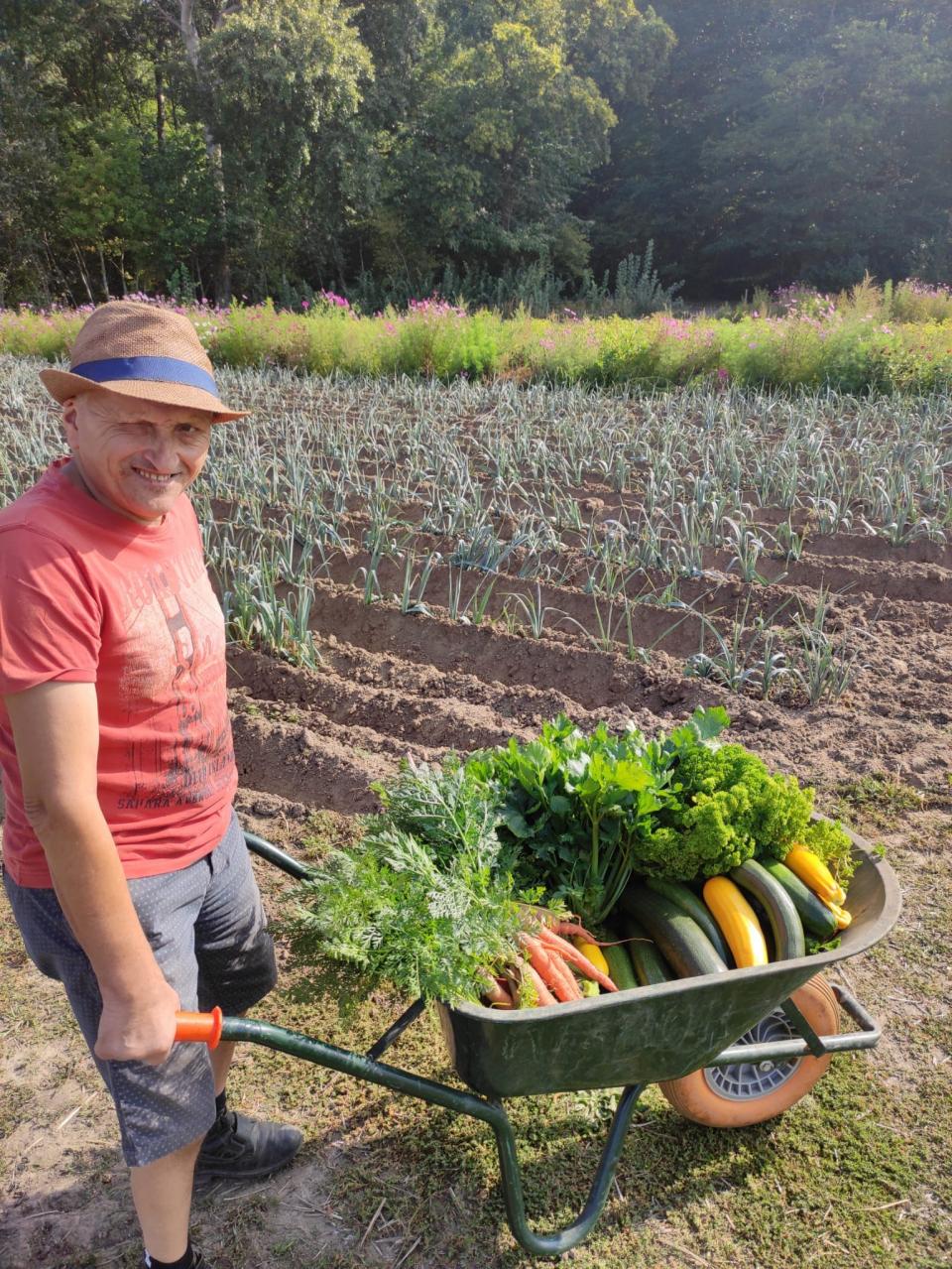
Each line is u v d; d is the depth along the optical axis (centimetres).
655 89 3653
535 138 2930
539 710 484
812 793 245
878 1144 255
